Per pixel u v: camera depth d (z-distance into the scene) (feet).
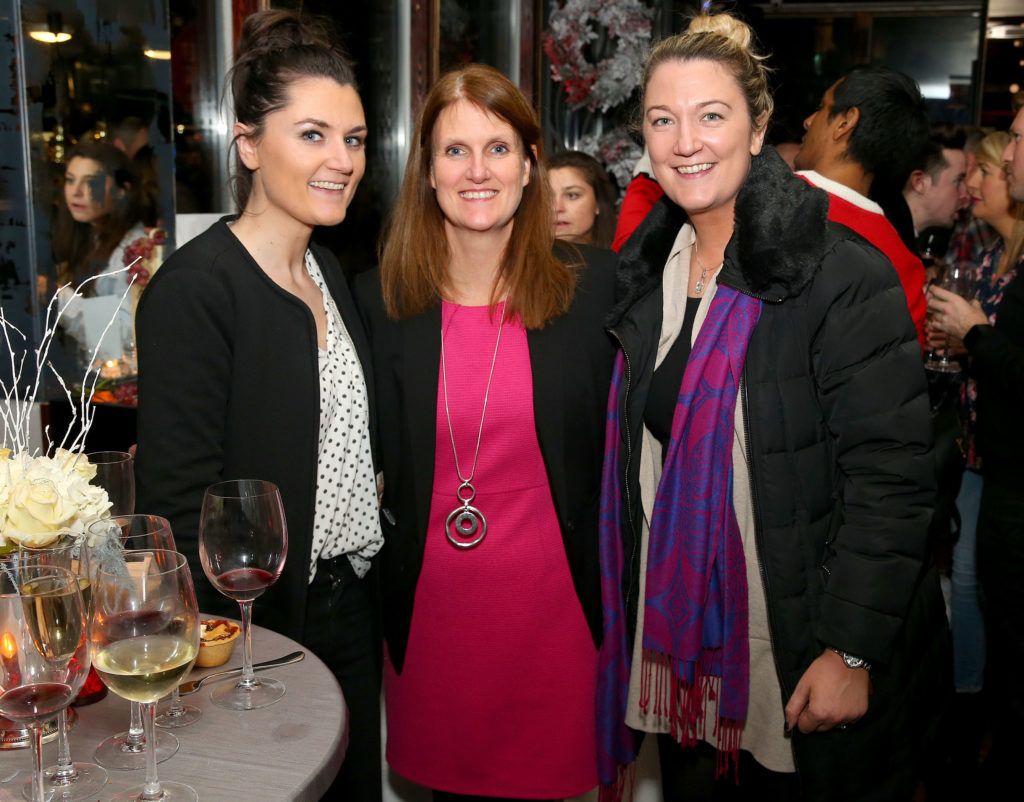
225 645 4.34
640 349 5.63
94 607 3.30
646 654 5.75
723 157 5.09
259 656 4.46
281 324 5.35
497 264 6.05
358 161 5.55
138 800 3.28
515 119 5.68
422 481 6.02
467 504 5.99
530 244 5.98
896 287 4.98
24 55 6.86
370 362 6.08
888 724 5.33
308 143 5.32
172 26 7.86
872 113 6.69
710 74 5.02
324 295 5.90
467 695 6.12
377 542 6.11
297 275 5.72
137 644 3.21
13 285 7.09
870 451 4.99
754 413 5.06
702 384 5.18
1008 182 7.68
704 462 5.16
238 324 5.24
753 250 5.01
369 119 11.46
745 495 5.22
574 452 6.04
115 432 7.43
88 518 4.07
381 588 6.41
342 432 5.74
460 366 6.03
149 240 7.67
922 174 10.89
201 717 3.89
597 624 6.22
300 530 5.39
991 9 19.49
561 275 6.05
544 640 6.09
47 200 7.10
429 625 6.15
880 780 5.39
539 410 5.95
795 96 21.02
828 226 5.10
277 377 5.32
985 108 19.90
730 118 5.06
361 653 6.07
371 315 6.24
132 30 7.39
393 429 6.12
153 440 5.06
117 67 7.36
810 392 5.08
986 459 7.76
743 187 5.18
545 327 6.03
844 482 5.20
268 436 5.32
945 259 11.80
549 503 6.07
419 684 6.24
